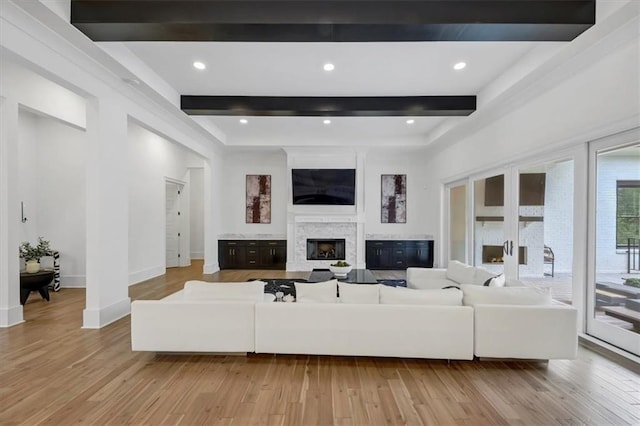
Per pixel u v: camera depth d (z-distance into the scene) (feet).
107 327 12.39
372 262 26.94
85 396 7.75
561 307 9.30
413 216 27.55
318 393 7.93
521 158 14.17
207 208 24.76
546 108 12.46
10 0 8.17
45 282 16.10
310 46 11.68
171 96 15.39
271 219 27.84
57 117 15.25
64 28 9.42
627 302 9.86
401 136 24.11
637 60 8.87
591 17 8.95
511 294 9.66
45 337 11.45
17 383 8.34
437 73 13.78
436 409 7.31
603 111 9.91
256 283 10.57
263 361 9.67
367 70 13.53
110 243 12.90
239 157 27.76
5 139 12.72
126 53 11.87
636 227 9.63
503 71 13.52
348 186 25.89
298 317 9.58
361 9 9.21
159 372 8.96
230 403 7.49
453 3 9.16
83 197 19.27
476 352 9.37
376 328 9.46
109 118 12.75
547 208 13.19
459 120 18.01
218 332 9.70
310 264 26.23
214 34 9.80
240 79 14.46
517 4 9.10
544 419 6.96
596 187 10.77
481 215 18.47
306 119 20.45
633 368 9.18
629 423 6.84
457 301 9.70
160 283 21.25
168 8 9.21
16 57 8.95
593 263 10.90
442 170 23.76
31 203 18.78
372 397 7.77
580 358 9.82
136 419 6.89
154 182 23.99
